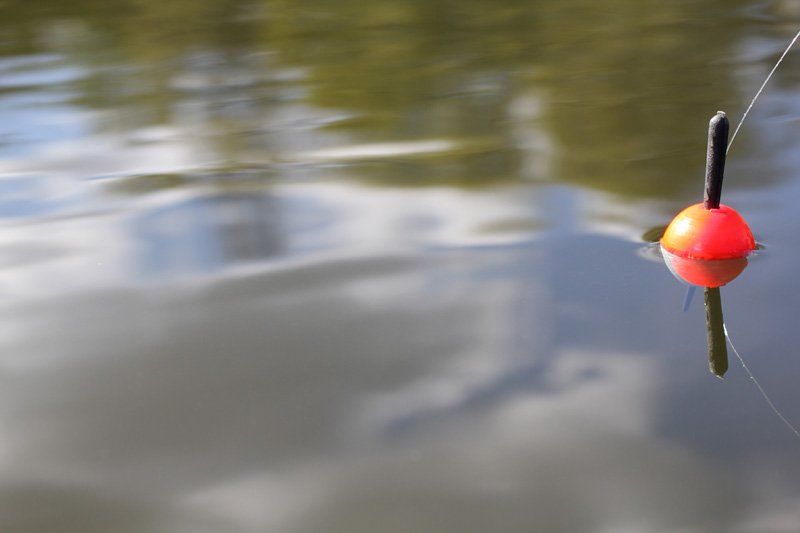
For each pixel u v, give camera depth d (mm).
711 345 2344
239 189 3895
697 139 4422
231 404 2186
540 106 5258
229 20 8758
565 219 3359
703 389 2133
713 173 2893
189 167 4258
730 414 2021
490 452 1928
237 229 3396
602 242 3107
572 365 2277
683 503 1725
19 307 2779
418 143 4551
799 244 2994
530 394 2154
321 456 1949
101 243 3305
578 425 2010
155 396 2238
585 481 1809
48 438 2068
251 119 5191
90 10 9516
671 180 3793
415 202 3631
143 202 3760
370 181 3949
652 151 4250
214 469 1922
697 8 8445
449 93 5688
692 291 2670
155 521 1755
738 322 2467
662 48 6836
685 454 1883
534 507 1741
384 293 2775
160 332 2584
